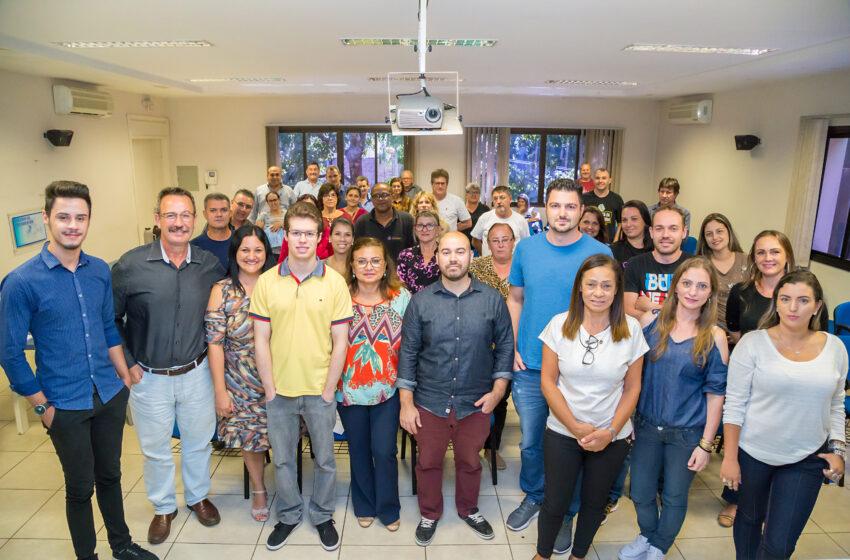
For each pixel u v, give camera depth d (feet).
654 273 9.77
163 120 29.37
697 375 7.32
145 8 10.90
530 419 8.73
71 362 7.13
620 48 15.11
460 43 14.58
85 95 21.24
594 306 7.09
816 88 19.20
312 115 30.19
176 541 8.73
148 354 8.19
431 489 8.67
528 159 31.24
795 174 20.07
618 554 8.21
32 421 12.65
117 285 8.05
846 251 18.40
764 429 6.95
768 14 11.14
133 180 26.61
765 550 7.16
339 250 10.55
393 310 8.62
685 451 7.41
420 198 14.90
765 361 6.90
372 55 16.51
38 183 19.86
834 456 6.74
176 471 10.51
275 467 8.48
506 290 11.02
